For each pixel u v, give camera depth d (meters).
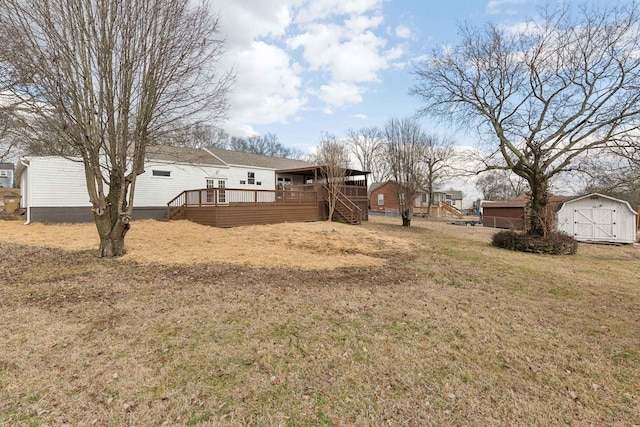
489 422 2.21
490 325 3.93
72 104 6.05
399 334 3.61
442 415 2.27
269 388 2.54
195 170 17.14
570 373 2.87
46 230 11.02
